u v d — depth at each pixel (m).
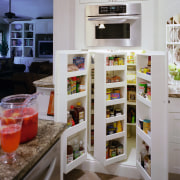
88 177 2.25
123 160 2.36
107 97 2.19
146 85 2.03
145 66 2.17
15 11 7.53
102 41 2.47
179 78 2.57
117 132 2.31
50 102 2.22
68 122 2.01
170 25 2.71
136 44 2.42
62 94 1.95
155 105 1.79
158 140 1.81
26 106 0.95
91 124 2.57
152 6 2.34
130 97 2.80
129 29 2.40
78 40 2.53
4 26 9.46
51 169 0.99
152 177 1.85
